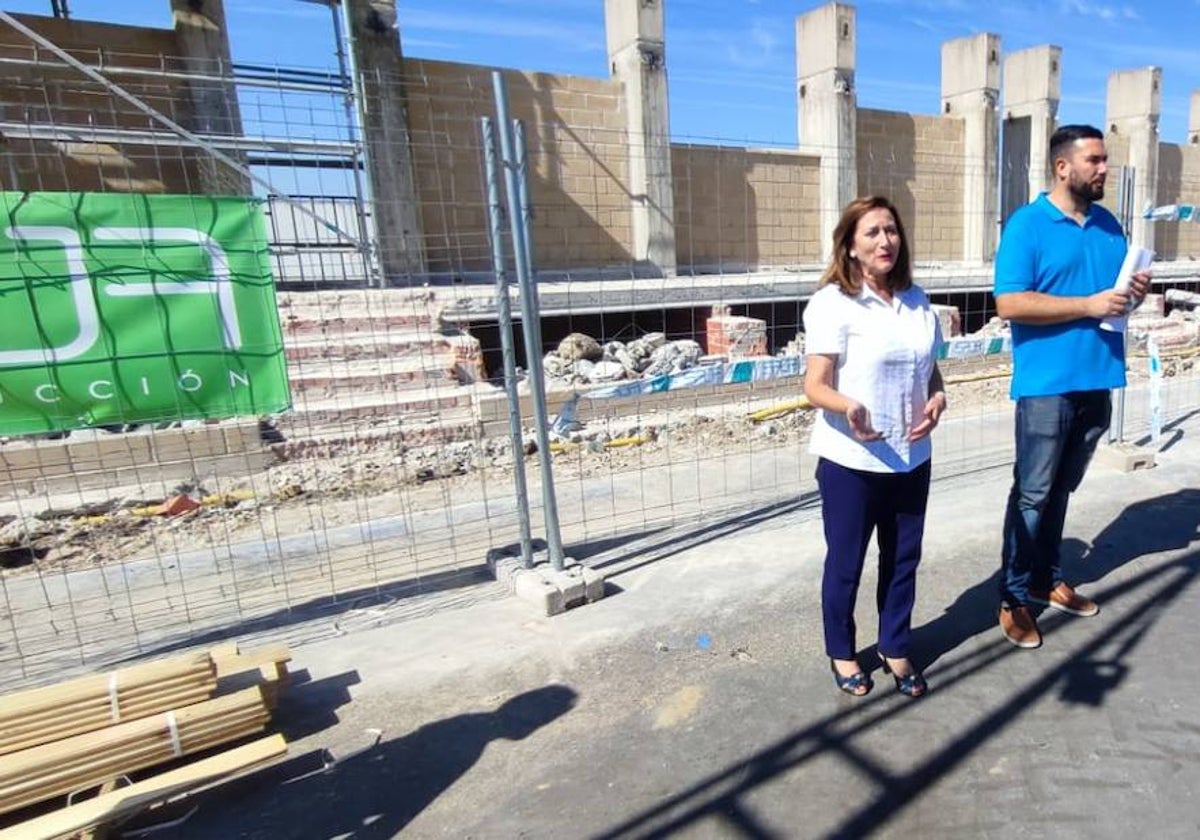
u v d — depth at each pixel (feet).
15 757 7.70
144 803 7.55
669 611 12.01
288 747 9.04
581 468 20.68
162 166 34.35
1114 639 10.63
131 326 11.03
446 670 10.55
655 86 43.14
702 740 8.82
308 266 33.58
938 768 8.18
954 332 35.55
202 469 20.77
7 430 10.57
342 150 33.99
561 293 32.45
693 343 31.42
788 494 17.87
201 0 33.76
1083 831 7.23
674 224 45.29
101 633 12.34
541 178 42.09
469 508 17.94
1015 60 61.11
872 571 13.19
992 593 12.20
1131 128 66.13
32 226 10.34
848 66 49.78
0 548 15.56
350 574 14.35
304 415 23.21
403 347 27.45
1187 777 7.88
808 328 8.77
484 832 7.60
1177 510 15.33
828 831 7.39
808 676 10.05
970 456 20.33
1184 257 71.67
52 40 32.71
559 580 12.42
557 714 9.46
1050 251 9.93
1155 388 20.34
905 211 55.83
